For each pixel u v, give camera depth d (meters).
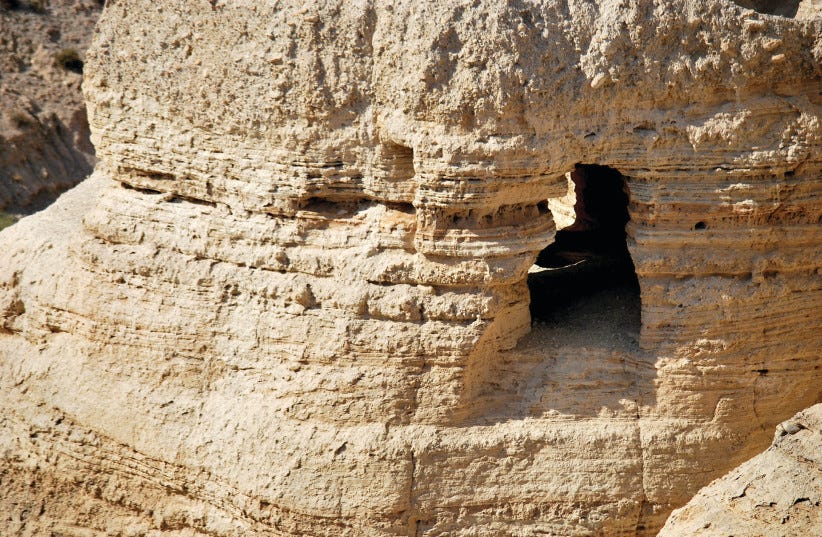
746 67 24.02
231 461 26.19
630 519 25.58
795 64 24.27
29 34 68.06
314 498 25.36
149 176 27.58
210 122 25.89
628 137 24.33
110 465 28.39
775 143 24.39
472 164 23.81
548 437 25.38
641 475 25.47
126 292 27.73
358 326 25.27
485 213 24.48
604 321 26.55
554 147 24.05
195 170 26.50
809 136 24.39
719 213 24.62
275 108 25.02
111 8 27.36
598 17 23.86
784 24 24.02
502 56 23.45
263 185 25.59
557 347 25.88
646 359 25.47
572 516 25.38
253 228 25.92
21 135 61.25
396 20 23.88
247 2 25.03
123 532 28.41
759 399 25.73
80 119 64.62
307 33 24.48
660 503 25.55
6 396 30.09
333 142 24.91
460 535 25.38
